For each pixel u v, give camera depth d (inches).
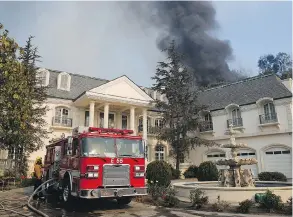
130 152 386.6
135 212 359.6
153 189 486.6
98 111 1106.1
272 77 1050.1
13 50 318.3
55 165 463.8
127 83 1044.5
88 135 365.1
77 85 1123.3
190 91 1050.1
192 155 1175.6
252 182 497.0
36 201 460.1
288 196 406.3
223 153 1055.0
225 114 1076.5
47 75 1041.5
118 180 363.6
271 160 913.5
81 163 352.8
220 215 338.0
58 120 1007.6
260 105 968.9
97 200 462.0
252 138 975.0
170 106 1012.5
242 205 357.7
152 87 1106.7
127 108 1096.8
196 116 1065.5
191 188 464.4
